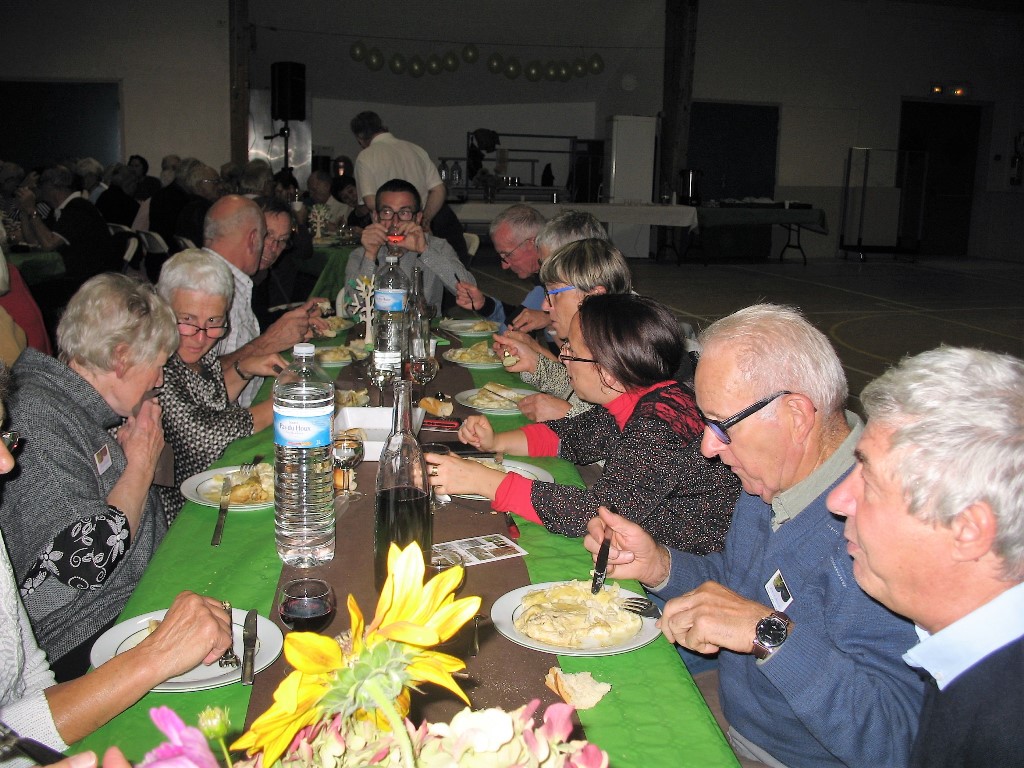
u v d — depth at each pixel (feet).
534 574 4.82
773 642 3.93
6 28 36.47
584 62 45.93
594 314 5.87
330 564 4.82
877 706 3.94
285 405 4.98
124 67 37.65
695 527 5.66
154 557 4.96
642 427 5.56
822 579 4.46
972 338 26.81
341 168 36.58
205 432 7.20
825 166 49.08
